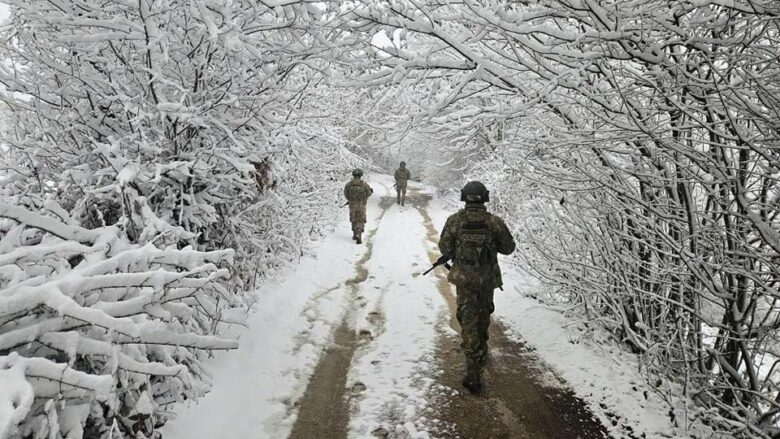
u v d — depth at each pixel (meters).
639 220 3.56
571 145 3.58
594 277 4.46
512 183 7.73
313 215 8.51
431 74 3.70
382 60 3.59
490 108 3.59
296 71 4.62
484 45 3.76
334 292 6.25
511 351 4.55
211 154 3.67
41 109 3.49
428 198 18.47
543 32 2.96
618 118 3.45
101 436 2.30
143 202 3.06
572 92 3.75
